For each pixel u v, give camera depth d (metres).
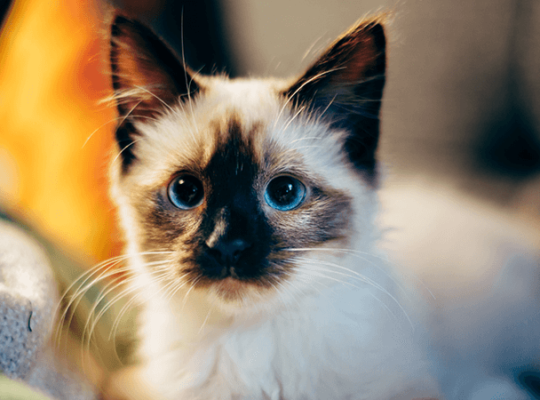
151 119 0.26
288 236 0.23
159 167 0.25
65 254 0.23
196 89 0.26
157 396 0.23
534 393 0.26
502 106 0.35
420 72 0.35
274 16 0.37
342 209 0.24
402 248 0.28
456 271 0.28
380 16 0.25
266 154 0.24
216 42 0.38
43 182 0.28
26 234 0.22
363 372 0.23
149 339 0.25
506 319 0.28
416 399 0.23
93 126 0.28
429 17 0.35
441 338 0.26
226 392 0.23
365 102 0.26
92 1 0.29
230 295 0.23
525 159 0.35
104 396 0.23
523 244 0.29
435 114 0.36
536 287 0.28
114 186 0.26
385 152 0.28
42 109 0.28
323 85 0.25
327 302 0.24
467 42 0.35
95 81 0.29
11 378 0.19
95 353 0.23
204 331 0.24
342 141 0.26
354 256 0.24
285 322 0.23
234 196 0.23
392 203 0.30
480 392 0.26
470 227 0.29
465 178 0.35
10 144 0.28
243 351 0.23
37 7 0.29
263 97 0.26
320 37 0.32
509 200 0.33
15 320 0.20
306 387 0.23
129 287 0.25
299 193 0.24
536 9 0.34
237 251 0.23
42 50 0.29
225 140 0.24
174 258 0.24
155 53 0.25
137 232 0.25
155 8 0.36
